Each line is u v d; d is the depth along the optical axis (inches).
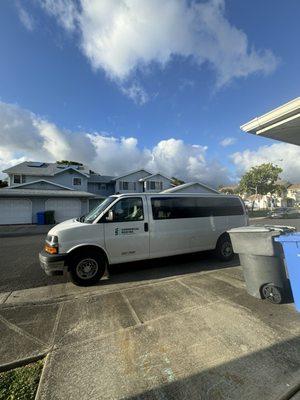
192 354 111.2
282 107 192.2
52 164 1395.2
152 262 281.0
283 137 240.7
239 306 157.5
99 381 96.3
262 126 215.3
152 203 245.6
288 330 128.1
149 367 103.7
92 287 205.8
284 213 1314.0
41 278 240.1
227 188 2465.6
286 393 87.9
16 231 697.0
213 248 273.6
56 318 151.5
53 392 91.3
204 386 92.1
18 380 99.7
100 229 217.9
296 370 99.0
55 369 104.1
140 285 205.8
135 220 233.1
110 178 1555.1
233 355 109.3
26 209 933.2
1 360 110.8
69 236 207.3
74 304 172.1
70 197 1007.0
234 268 250.7
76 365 106.3
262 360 105.6
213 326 134.3
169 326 136.3
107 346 119.9
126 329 135.2
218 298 171.9
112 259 221.5
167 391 90.3
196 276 225.3
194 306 160.4
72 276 206.4
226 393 88.5
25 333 134.5
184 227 256.4
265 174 1541.6
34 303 175.5
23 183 1140.5
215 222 274.8
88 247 213.5
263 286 165.0
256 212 1680.6
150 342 122.0
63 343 123.6
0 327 142.0
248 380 94.4
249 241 167.3
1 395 91.4
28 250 402.3
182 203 261.1
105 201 246.7
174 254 250.8
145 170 1508.4
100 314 155.0
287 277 162.2
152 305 165.0
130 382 95.3
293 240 139.7
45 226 847.7
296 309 141.3
